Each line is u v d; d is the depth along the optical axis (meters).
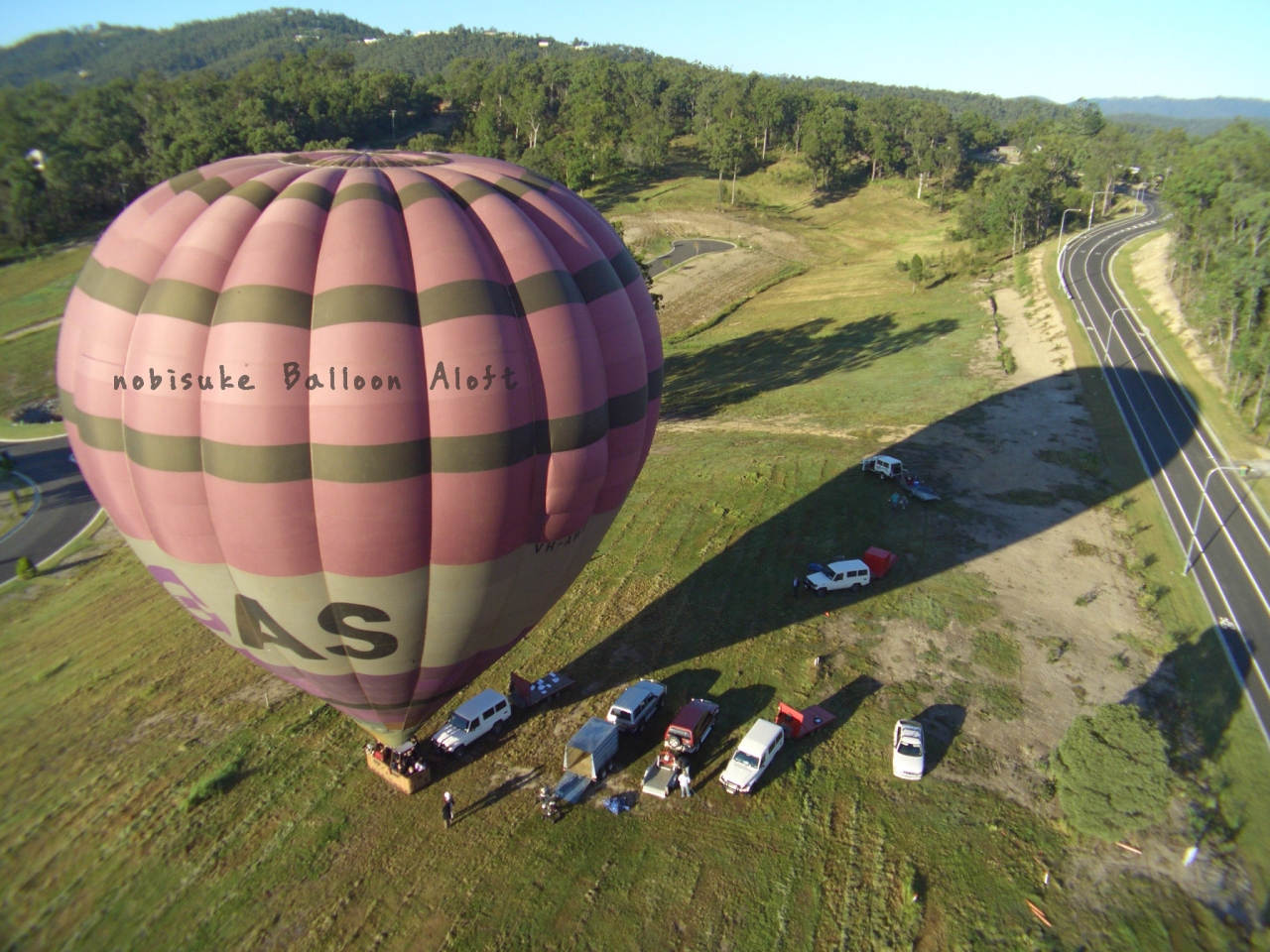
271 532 18.11
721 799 22.86
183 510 18.48
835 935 19.05
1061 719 26.23
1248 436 50.06
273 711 26.95
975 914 19.59
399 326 17.59
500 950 18.69
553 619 31.44
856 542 37.03
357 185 18.89
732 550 36.34
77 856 21.36
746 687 27.52
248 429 17.28
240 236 18.20
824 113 164.25
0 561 40.97
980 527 38.72
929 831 21.88
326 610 19.64
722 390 63.38
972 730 25.67
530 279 19.25
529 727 25.70
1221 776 24.20
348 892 20.19
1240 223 71.38
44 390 70.38
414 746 24.19
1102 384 58.41
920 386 60.25
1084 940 19.02
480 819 22.25
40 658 30.78
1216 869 21.08
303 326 17.42
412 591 19.58
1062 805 22.33
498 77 185.50
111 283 18.78
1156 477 44.81
